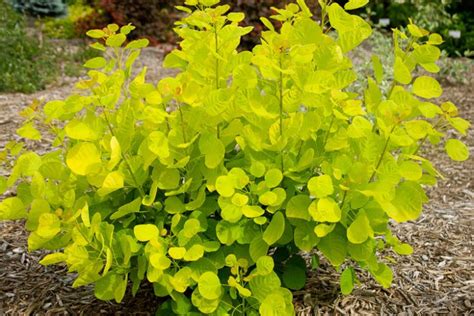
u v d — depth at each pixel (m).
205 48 1.44
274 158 1.48
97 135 1.45
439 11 5.61
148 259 1.41
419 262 1.91
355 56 4.94
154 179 1.44
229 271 1.51
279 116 1.43
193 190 1.47
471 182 2.75
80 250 1.37
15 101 3.72
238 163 1.51
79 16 6.60
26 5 6.67
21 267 1.87
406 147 1.54
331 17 1.47
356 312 1.68
